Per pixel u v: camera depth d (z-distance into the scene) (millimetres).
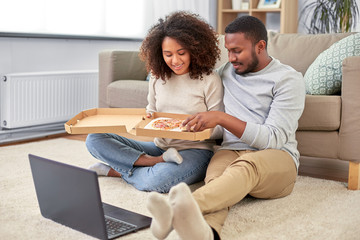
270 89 1771
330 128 2002
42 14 3352
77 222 1396
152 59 1884
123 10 3969
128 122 1853
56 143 2973
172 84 1924
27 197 1789
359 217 1584
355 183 1948
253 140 1654
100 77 3094
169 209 1148
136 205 1699
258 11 4887
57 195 1428
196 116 1628
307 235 1417
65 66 3609
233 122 1649
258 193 1633
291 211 1638
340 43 2238
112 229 1419
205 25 1859
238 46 1763
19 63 3273
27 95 3182
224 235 1414
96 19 3754
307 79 2273
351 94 1952
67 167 1322
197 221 1172
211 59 1861
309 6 4812
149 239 1373
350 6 4172
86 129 1697
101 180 2029
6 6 3121
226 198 1393
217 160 1767
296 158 1799
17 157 2512
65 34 3518
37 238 1375
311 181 2078
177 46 1789
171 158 1827
